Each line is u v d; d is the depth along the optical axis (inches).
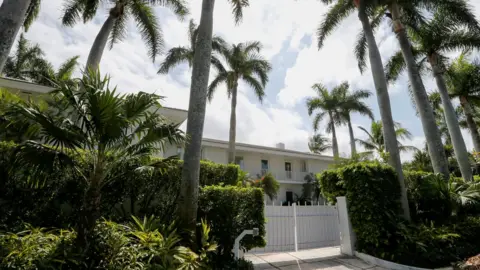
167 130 199.3
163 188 255.1
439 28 491.8
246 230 216.5
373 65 414.3
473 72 558.9
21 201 197.6
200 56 272.7
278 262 260.5
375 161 351.9
